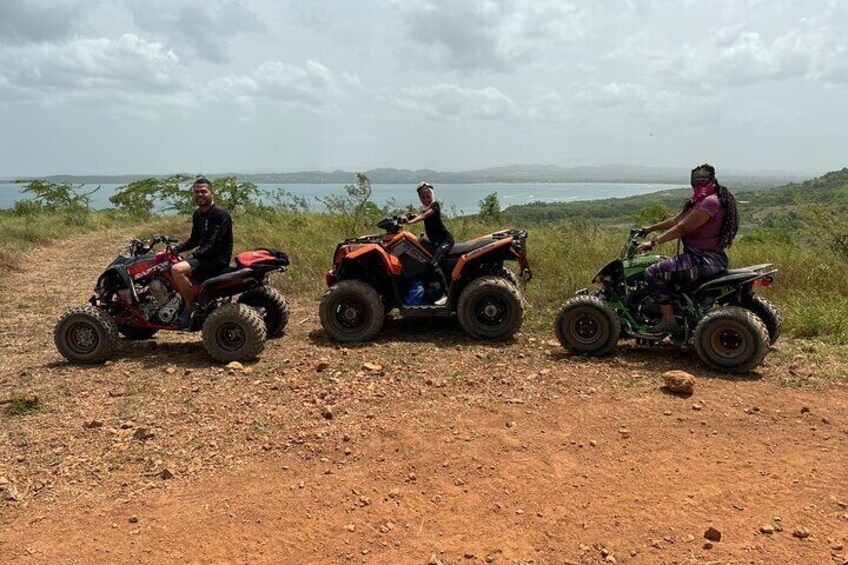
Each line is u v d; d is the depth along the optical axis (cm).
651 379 558
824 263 923
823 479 385
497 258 716
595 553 321
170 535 344
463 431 460
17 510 371
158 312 661
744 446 430
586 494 375
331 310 702
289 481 398
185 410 507
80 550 332
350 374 586
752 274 578
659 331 614
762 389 530
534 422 474
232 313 623
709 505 360
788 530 334
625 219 1748
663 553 319
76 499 381
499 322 696
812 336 674
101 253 1501
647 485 384
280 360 637
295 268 1066
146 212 2616
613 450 428
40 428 477
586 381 558
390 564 316
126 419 491
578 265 995
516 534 339
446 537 338
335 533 343
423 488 386
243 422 483
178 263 650
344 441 448
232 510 366
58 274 1191
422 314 718
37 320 833
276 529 347
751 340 557
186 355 664
